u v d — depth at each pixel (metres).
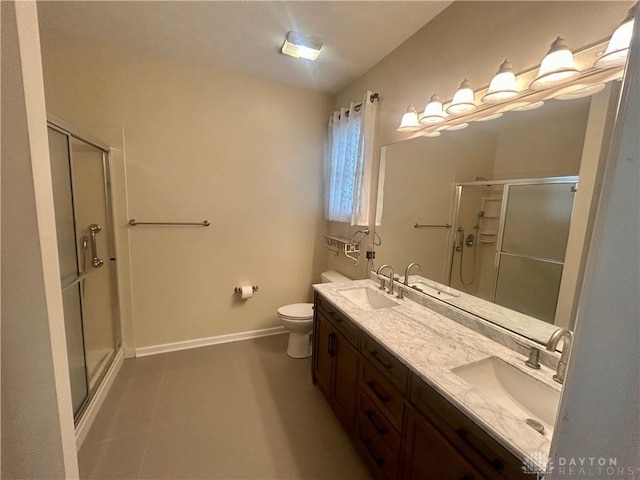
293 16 1.74
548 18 1.14
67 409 0.76
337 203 2.67
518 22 1.25
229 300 2.79
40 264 0.67
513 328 1.28
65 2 1.65
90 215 2.16
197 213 2.55
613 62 0.93
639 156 0.34
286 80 2.63
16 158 0.64
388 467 1.28
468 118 1.50
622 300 0.35
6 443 0.69
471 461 0.87
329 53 2.14
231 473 1.46
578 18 1.04
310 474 1.47
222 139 2.54
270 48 2.12
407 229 1.96
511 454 0.75
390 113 2.13
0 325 0.66
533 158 1.20
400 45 2.01
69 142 1.71
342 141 2.58
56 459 0.73
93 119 2.14
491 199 1.38
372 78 2.32
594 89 1.00
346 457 1.57
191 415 1.83
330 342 1.88
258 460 1.53
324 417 1.86
